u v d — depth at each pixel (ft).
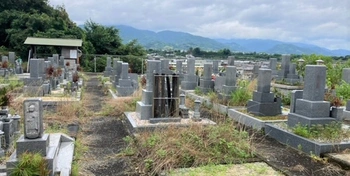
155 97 23.40
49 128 21.36
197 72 50.98
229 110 28.50
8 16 102.12
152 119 22.67
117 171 15.31
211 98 32.81
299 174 14.55
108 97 39.50
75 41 86.07
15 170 11.71
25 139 12.84
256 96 26.48
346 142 17.71
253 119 24.40
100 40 111.04
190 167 14.89
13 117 17.94
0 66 59.21
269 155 17.48
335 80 42.91
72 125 24.07
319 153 16.97
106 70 70.08
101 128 24.08
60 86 42.55
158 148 16.16
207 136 17.43
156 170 14.53
